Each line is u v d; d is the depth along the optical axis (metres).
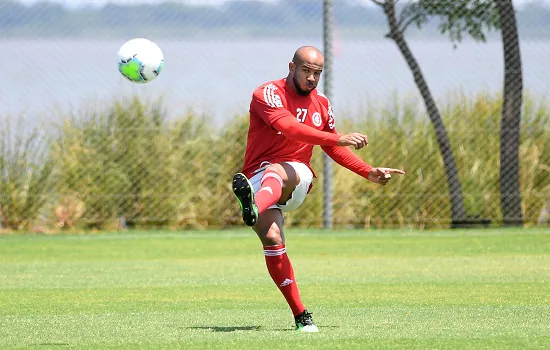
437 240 35.53
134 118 38.53
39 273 25.70
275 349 13.54
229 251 32.41
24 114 37.78
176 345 14.02
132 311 18.23
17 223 38.34
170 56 38.78
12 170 38.00
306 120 16.19
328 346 13.77
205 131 39.09
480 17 39.62
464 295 20.39
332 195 39.22
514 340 14.21
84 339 14.66
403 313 17.59
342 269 26.36
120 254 31.48
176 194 39.06
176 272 25.91
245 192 14.50
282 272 15.52
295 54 16.00
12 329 15.78
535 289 21.42
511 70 39.44
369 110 39.62
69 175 38.34
